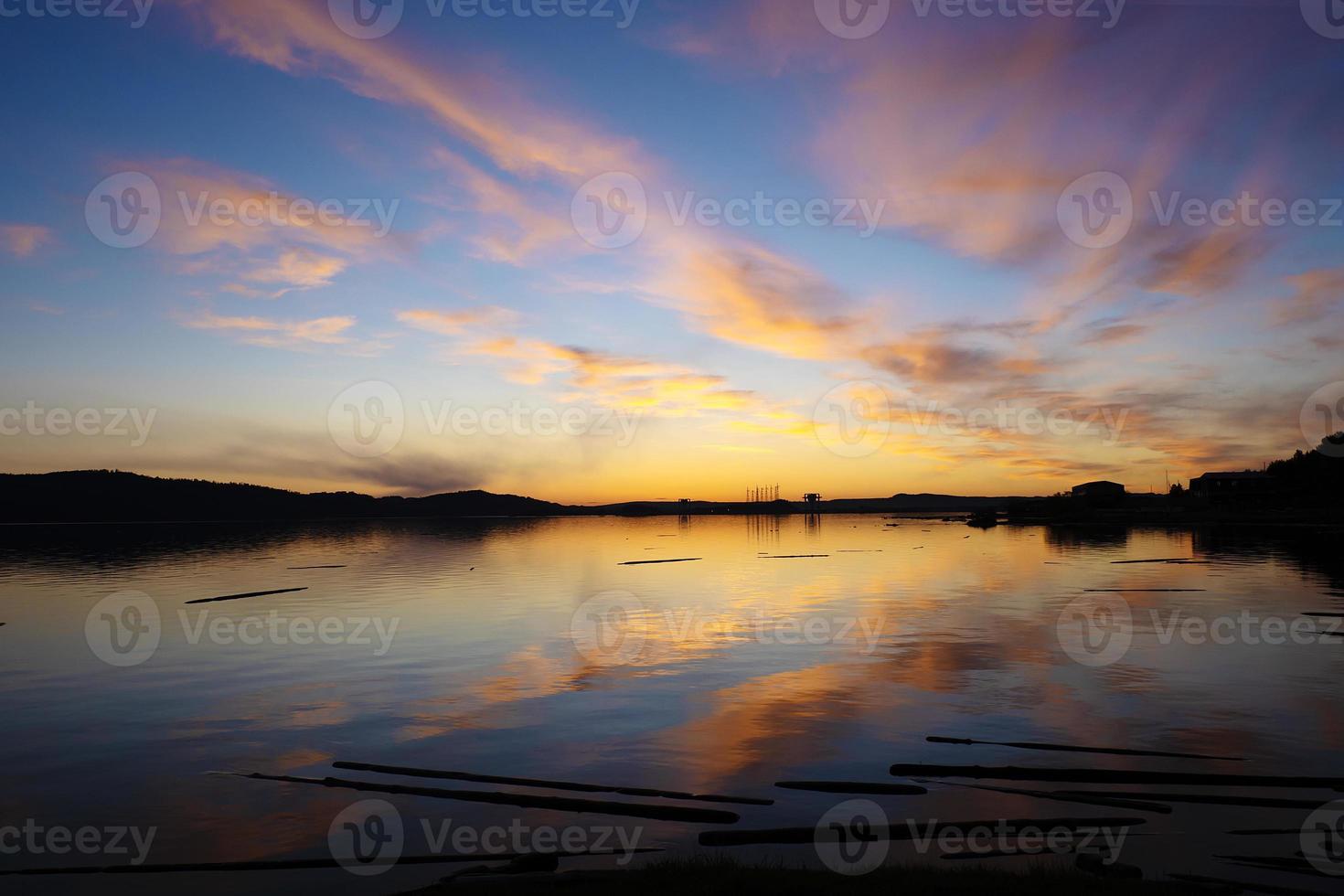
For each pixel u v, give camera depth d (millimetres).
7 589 54969
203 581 60312
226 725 21156
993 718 20781
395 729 20625
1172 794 15297
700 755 18188
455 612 42594
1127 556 73312
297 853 13539
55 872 12914
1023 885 10789
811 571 66688
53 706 23391
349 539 132750
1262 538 91750
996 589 50219
